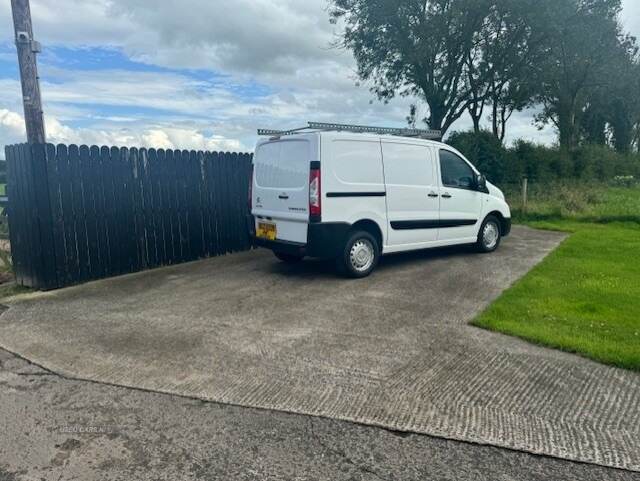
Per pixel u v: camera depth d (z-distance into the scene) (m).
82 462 2.75
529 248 9.20
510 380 3.68
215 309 5.52
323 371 3.86
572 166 22.80
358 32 19.02
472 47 18.88
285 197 6.69
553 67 21.00
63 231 6.64
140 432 3.05
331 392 3.51
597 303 5.46
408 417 3.17
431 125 20.55
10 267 7.43
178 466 2.71
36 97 6.83
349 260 6.69
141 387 3.64
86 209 6.91
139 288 6.57
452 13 16.33
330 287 6.40
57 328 4.97
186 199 8.38
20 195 6.59
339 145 6.44
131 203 7.52
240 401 3.40
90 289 6.55
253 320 5.11
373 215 6.84
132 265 7.59
